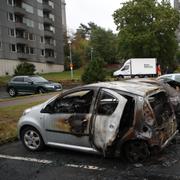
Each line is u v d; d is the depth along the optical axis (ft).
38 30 245.65
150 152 21.70
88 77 109.70
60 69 282.77
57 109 24.32
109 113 21.75
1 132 32.63
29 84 86.69
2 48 200.95
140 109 20.90
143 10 192.95
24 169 21.83
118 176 19.74
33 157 24.39
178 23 199.62
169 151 24.08
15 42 215.31
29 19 232.94
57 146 24.39
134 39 189.47
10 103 58.44
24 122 25.85
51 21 264.31
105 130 21.71
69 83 126.82
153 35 189.78
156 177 19.27
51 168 21.77
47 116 24.70
